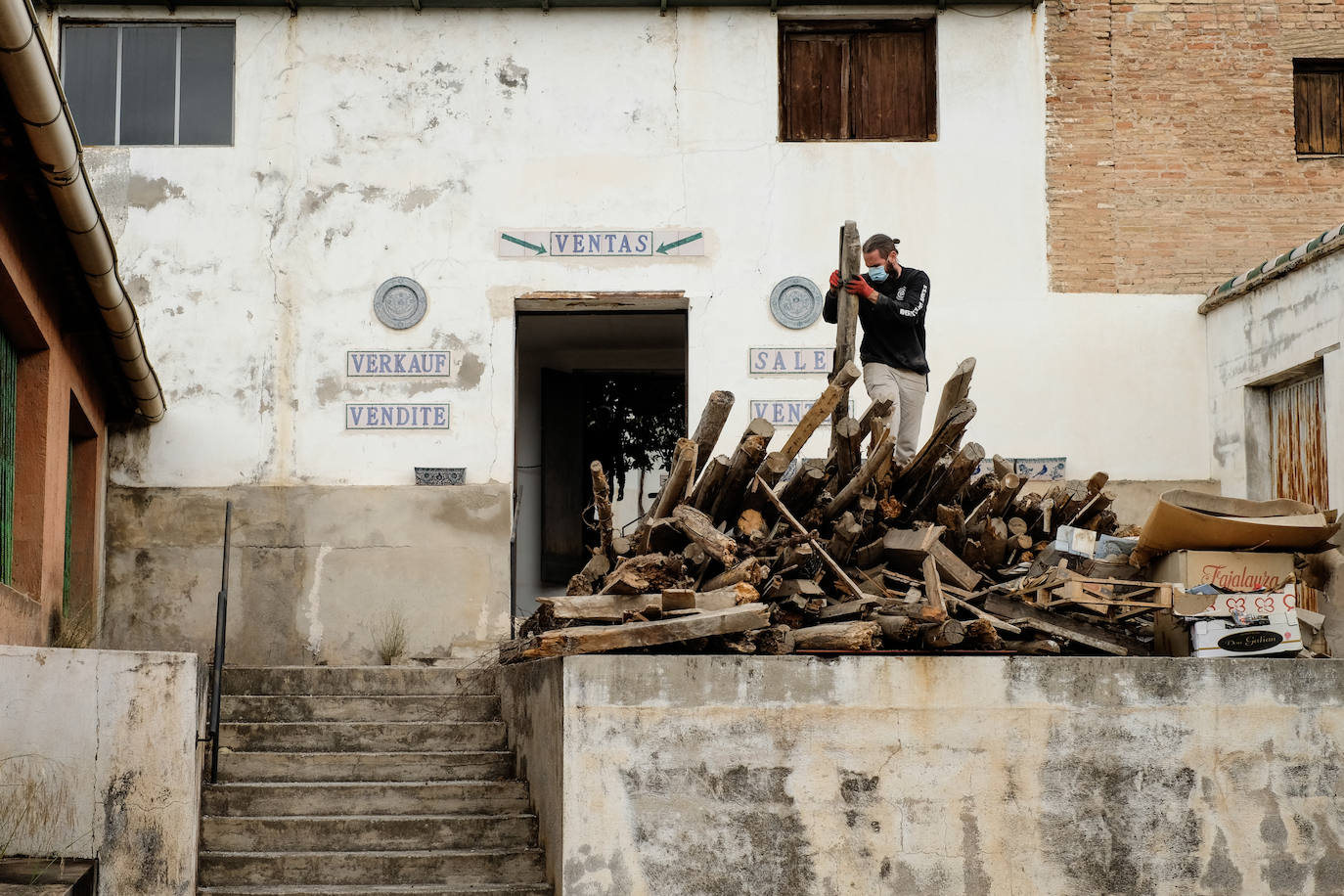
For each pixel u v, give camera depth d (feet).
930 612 28.45
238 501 43.86
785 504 31.12
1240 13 46.62
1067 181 45.80
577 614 28.81
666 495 30.17
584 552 53.83
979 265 45.34
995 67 46.06
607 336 51.16
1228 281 44.52
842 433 30.25
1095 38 46.37
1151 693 28.66
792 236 45.29
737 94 45.80
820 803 27.89
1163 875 28.17
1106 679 28.63
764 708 28.04
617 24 45.96
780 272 45.11
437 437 44.34
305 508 43.88
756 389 44.62
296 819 30.94
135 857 27.02
